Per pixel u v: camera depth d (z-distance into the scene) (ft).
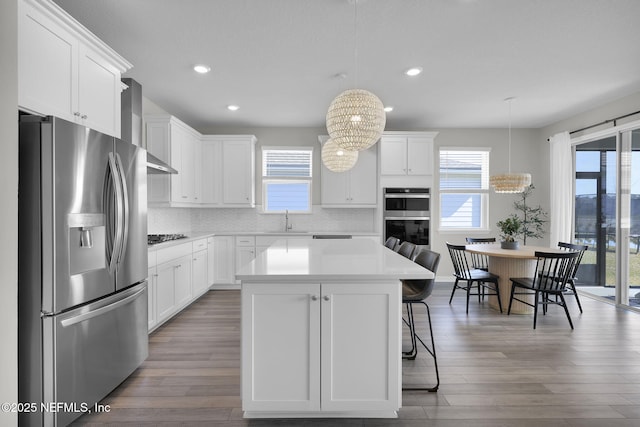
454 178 18.81
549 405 6.77
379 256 7.88
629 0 7.37
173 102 14.14
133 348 7.83
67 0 7.27
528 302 12.83
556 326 11.34
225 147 16.99
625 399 6.98
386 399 6.10
